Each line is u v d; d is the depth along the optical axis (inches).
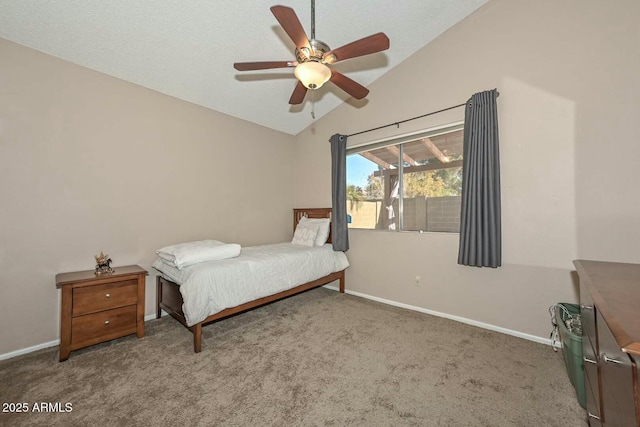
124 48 91.7
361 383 67.7
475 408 58.9
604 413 39.1
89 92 97.4
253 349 85.1
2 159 81.0
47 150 88.6
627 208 75.8
